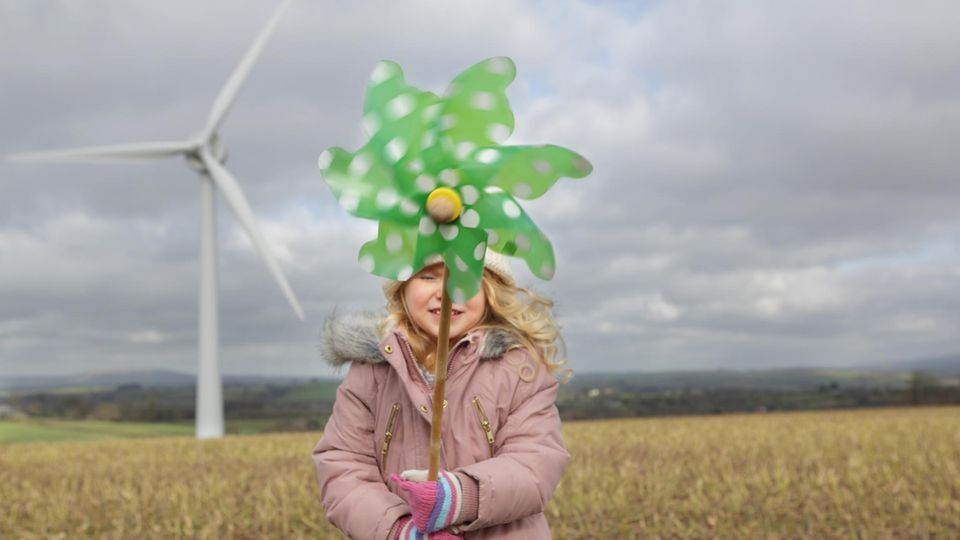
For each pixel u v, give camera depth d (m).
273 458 16.56
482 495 2.49
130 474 13.98
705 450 15.40
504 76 2.23
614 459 13.61
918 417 24.50
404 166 2.28
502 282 2.92
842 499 9.06
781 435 18.33
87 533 9.01
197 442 22.17
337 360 2.94
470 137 2.29
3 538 8.69
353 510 2.71
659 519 8.61
